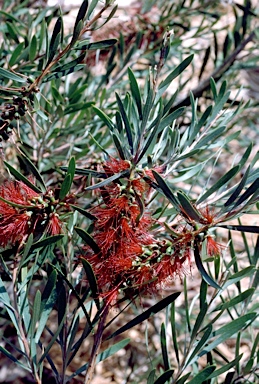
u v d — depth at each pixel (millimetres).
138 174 715
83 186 950
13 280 763
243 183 681
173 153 764
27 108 804
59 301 776
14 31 1052
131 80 716
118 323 1602
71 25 1431
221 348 1452
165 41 707
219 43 1768
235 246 1633
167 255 697
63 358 774
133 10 1343
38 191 721
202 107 1424
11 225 715
